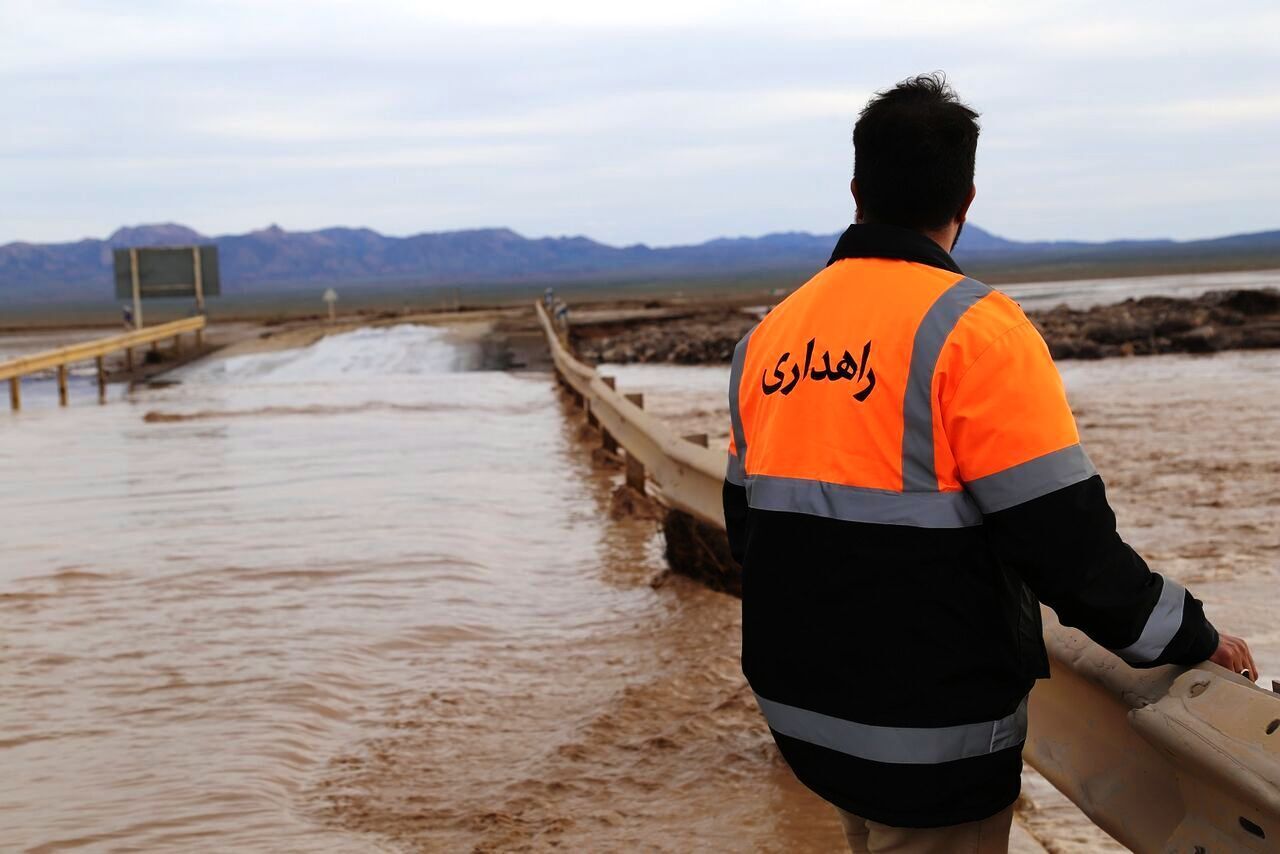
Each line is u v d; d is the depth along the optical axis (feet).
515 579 24.02
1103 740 9.03
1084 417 49.96
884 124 7.46
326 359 109.09
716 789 13.26
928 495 6.81
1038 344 6.84
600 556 26.14
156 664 18.37
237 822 12.67
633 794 13.25
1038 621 7.32
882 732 6.91
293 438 48.80
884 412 6.91
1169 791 8.13
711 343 103.50
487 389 74.02
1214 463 36.63
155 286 131.54
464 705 16.43
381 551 26.37
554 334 83.92
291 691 17.01
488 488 35.60
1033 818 12.88
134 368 107.34
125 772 14.08
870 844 7.60
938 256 7.36
